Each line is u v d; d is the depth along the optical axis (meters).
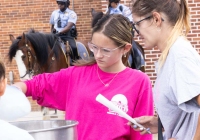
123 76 2.85
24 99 2.49
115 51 2.73
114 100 2.78
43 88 2.91
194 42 9.52
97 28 2.74
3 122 1.86
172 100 2.35
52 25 10.32
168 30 2.42
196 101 2.26
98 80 2.84
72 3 11.81
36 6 11.97
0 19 12.11
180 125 2.40
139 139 2.83
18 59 7.91
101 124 2.75
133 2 2.51
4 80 1.94
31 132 2.14
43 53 7.91
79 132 2.80
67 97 2.91
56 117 5.67
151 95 2.89
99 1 11.78
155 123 2.73
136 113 2.85
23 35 7.90
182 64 2.27
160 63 2.39
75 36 9.94
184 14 2.42
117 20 2.73
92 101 2.78
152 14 2.41
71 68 2.94
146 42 2.47
